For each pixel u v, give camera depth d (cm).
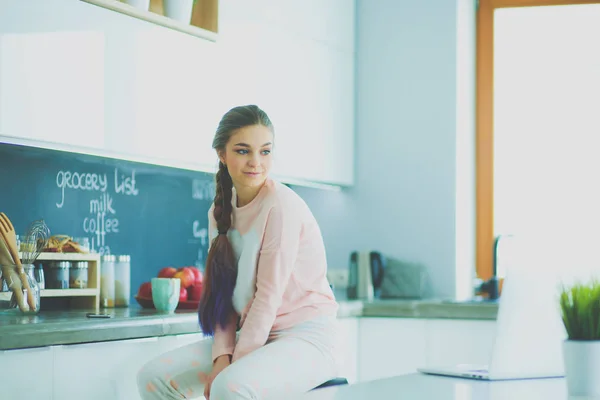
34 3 232
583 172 391
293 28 348
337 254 403
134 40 264
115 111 258
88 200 302
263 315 203
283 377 194
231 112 210
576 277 167
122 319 225
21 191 279
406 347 338
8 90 226
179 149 282
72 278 269
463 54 391
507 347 160
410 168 389
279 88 337
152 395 208
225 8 306
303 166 355
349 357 338
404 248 388
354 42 401
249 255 208
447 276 378
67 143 242
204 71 294
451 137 381
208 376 211
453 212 379
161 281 262
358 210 399
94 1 249
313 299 211
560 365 164
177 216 341
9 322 210
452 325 332
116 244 312
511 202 402
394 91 394
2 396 192
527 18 402
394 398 128
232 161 208
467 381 154
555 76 397
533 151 400
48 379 203
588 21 393
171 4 280
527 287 162
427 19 389
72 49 243
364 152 399
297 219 208
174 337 243
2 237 238
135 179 321
